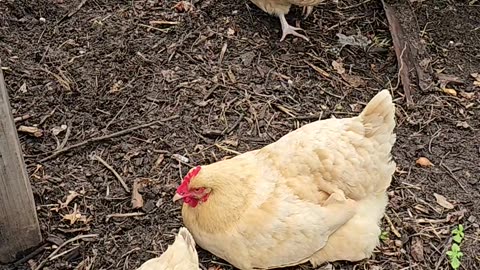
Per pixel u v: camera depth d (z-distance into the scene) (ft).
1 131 4.21
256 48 6.34
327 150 4.61
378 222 4.86
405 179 5.37
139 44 6.29
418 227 5.04
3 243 4.65
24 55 6.12
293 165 4.65
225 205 4.51
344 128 4.70
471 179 5.40
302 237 4.50
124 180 5.23
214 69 6.11
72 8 6.57
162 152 5.43
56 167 5.29
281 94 5.95
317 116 5.78
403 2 6.79
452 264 4.79
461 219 5.11
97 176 5.25
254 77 6.07
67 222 4.95
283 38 6.43
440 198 5.24
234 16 6.63
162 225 4.97
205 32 6.44
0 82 4.05
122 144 5.47
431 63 6.31
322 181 4.61
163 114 5.72
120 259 4.76
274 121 5.73
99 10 6.60
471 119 5.86
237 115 5.75
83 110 5.71
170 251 3.87
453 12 6.81
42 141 5.47
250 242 4.50
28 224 4.64
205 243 4.66
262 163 4.72
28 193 4.52
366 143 4.64
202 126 5.65
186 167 5.34
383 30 6.63
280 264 4.61
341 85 6.07
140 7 6.66
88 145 5.45
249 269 4.65
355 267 4.81
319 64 6.25
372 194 4.78
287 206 4.50
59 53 6.16
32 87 5.86
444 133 5.74
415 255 4.88
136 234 4.91
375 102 4.60
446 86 6.12
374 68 6.26
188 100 5.83
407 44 6.37
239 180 4.55
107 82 5.94
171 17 6.57
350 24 6.67
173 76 6.02
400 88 6.07
